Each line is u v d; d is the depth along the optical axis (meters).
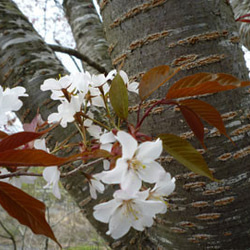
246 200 0.26
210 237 0.26
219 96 0.25
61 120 0.19
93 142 0.19
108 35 0.31
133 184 0.15
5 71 0.36
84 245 1.59
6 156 0.12
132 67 0.28
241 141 0.25
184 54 0.26
